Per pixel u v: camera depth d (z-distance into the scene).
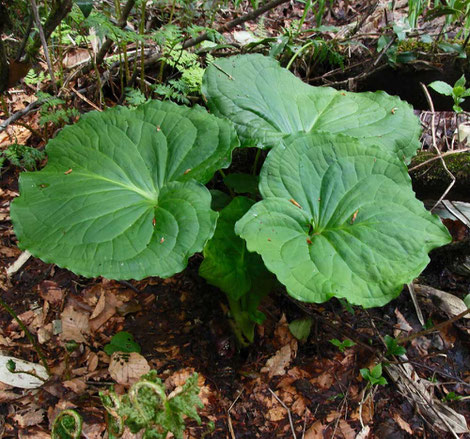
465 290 0.84
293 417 0.65
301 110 0.76
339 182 0.63
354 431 0.65
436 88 0.79
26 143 0.92
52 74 0.81
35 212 0.57
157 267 0.52
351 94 0.80
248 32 1.13
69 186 0.60
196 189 0.59
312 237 0.59
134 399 0.39
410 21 1.00
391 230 0.58
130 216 0.58
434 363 0.74
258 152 0.79
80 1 0.79
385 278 0.54
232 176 0.75
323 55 0.99
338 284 0.53
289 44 1.00
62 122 0.91
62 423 0.43
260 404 0.66
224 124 0.66
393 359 0.72
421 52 0.94
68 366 0.64
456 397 0.69
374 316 0.79
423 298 0.81
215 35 0.89
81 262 0.53
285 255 0.55
